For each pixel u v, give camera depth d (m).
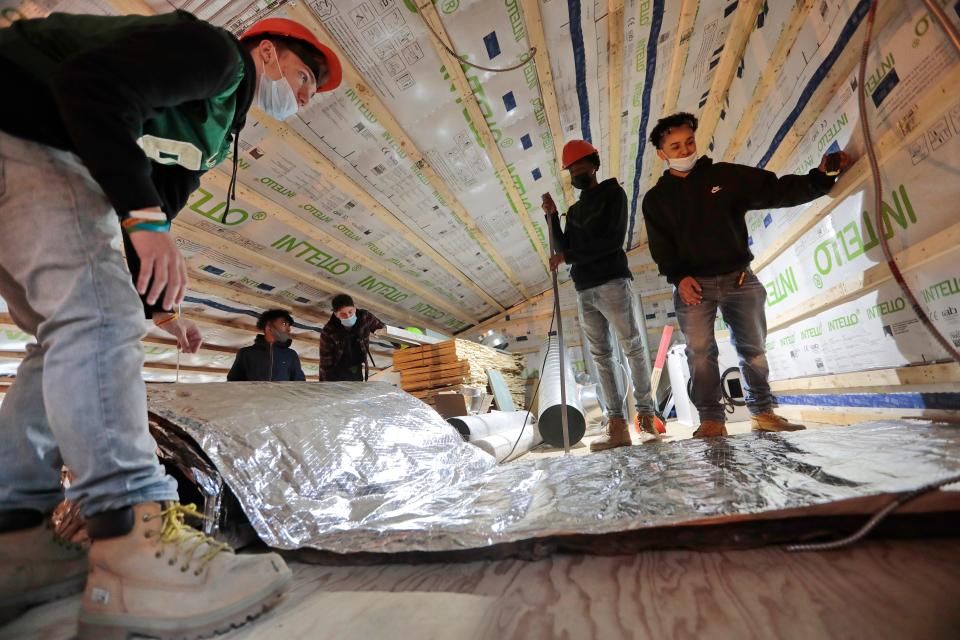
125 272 0.78
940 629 0.47
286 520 1.08
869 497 0.74
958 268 1.33
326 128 2.66
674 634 0.53
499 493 1.24
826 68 1.88
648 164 4.62
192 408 1.26
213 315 3.81
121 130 0.70
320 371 3.46
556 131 3.44
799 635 0.50
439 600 0.71
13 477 0.80
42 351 0.86
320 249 3.75
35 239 0.71
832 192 1.96
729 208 2.00
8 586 0.76
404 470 1.47
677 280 2.10
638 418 2.50
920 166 1.41
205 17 1.78
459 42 2.43
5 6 0.85
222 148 1.05
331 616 0.70
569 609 0.63
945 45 1.23
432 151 3.21
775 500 0.81
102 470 0.69
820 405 2.59
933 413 1.59
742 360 2.09
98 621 0.67
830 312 2.26
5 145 0.73
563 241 2.51
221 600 0.68
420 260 4.64
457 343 4.63
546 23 2.50
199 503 1.22
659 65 3.09
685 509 0.85
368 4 2.06
